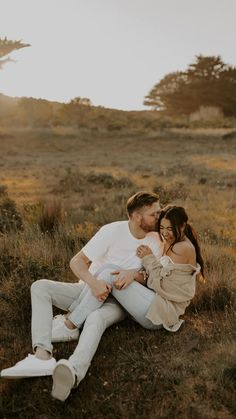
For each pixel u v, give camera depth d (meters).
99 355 3.52
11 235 6.40
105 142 36.84
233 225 8.22
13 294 4.23
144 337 3.75
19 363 3.09
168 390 3.11
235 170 18.05
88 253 3.73
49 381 3.20
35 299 3.47
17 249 5.59
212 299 4.42
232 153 27.03
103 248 3.76
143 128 48.06
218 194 11.71
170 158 24.64
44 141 35.88
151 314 3.58
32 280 4.45
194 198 11.09
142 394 3.08
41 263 5.00
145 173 17.44
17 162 22.86
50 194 12.42
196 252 3.88
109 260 3.83
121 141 37.53
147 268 3.67
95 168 19.72
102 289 3.47
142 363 3.39
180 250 3.69
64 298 3.66
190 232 3.84
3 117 46.53
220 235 7.27
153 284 3.61
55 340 3.60
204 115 68.12
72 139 38.00
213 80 78.88
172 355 3.51
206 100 78.69
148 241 3.83
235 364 3.26
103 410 2.93
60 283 3.67
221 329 3.91
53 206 7.91
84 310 3.52
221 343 3.63
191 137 39.06
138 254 3.74
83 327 3.51
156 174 16.98
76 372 2.98
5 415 2.90
